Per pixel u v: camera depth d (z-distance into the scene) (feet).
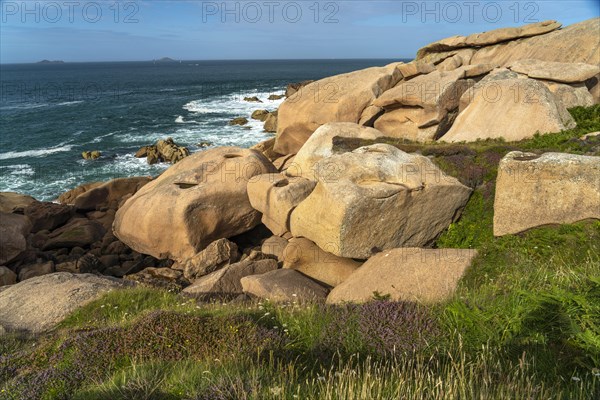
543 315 19.08
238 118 193.16
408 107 76.74
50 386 18.53
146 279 52.03
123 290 39.91
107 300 37.65
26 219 68.33
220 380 16.26
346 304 26.00
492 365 16.85
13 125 195.31
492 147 52.47
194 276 53.67
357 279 37.29
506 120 60.59
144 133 175.42
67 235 71.00
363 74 87.92
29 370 20.90
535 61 76.48
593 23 94.12
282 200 52.54
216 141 157.07
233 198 59.93
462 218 47.01
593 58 87.92
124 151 147.54
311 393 15.56
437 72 80.59
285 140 92.58
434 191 43.75
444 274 33.14
